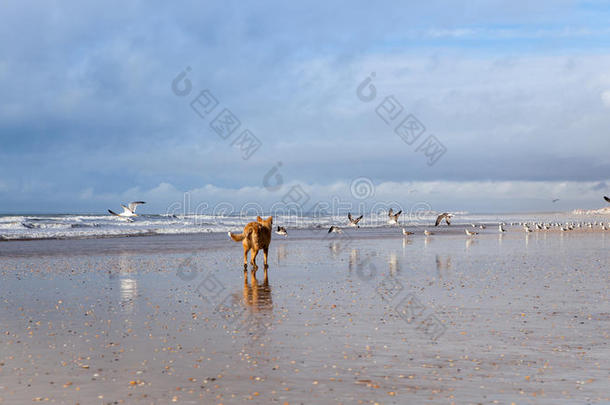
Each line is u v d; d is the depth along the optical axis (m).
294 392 8.24
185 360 9.97
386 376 8.98
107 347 10.91
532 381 8.70
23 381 8.79
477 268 24.45
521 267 24.77
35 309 14.95
